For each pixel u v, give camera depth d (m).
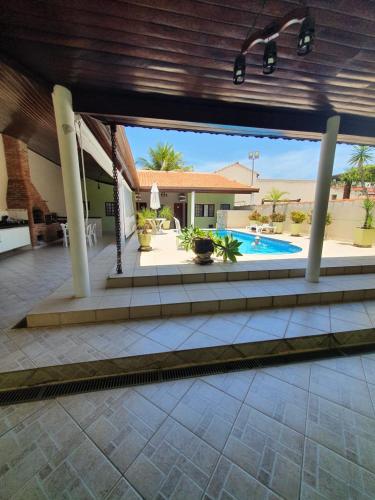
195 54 2.13
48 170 9.23
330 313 3.16
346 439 1.54
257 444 1.50
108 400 1.86
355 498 1.22
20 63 2.20
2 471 1.33
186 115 3.10
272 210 10.81
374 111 3.44
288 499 1.21
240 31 1.86
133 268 4.16
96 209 11.76
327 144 3.53
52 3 1.56
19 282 4.12
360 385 2.06
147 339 2.49
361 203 6.92
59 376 2.09
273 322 2.90
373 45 2.05
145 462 1.39
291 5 1.64
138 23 1.76
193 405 1.82
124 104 2.88
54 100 2.62
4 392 1.96
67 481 1.29
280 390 1.99
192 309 3.10
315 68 2.38
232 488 1.26
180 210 14.32
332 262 4.64
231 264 4.46
